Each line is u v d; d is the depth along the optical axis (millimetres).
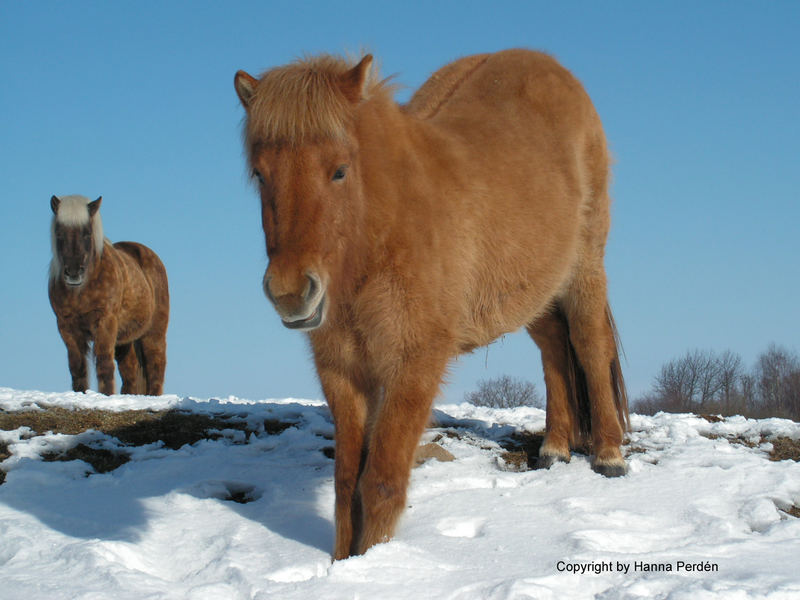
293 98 3457
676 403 25812
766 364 26672
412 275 3861
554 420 5957
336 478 4074
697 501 4734
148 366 13391
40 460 5777
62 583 3418
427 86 5934
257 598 3252
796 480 5078
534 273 4941
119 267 11430
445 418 7324
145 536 4211
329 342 4023
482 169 4602
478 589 3350
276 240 3453
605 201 5902
